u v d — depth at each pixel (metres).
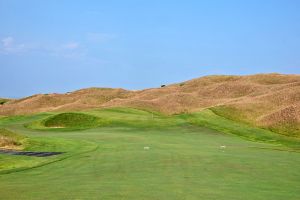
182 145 38.25
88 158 28.09
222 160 27.22
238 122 60.59
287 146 44.97
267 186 18.78
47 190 17.56
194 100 87.56
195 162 26.20
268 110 65.75
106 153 30.78
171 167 24.22
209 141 44.34
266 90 87.44
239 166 24.70
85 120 64.88
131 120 63.00
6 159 27.95
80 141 40.09
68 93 122.81
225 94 93.06
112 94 116.06
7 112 99.94
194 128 56.59
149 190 17.69
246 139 49.88
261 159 28.12
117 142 40.03
